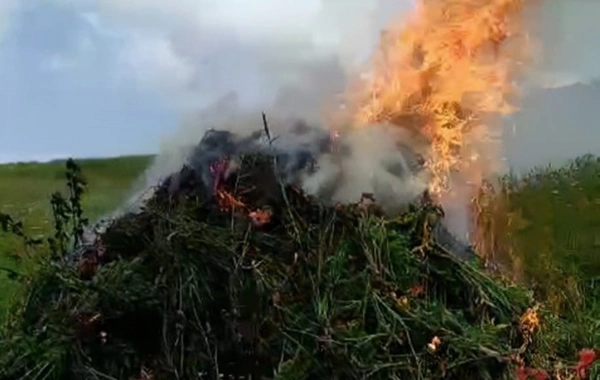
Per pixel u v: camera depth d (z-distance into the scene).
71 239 4.46
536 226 5.81
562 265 5.51
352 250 3.81
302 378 3.42
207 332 3.60
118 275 3.70
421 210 4.06
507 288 4.07
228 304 3.67
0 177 8.99
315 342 3.50
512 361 3.60
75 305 3.74
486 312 3.85
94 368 3.60
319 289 3.65
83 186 4.81
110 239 3.99
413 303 3.70
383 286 3.69
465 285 3.89
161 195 4.16
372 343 3.50
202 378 3.55
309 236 3.82
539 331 4.04
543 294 5.04
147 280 3.73
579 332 4.41
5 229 4.49
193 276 3.66
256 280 3.62
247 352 3.58
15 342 3.67
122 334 3.67
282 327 3.55
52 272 3.93
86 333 3.62
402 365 3.45
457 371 3.53
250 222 3.85
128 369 3.61
